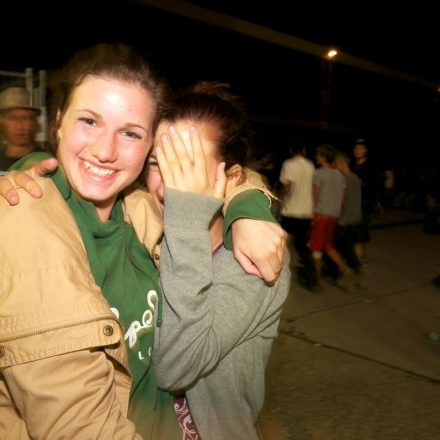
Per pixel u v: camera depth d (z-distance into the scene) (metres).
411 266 8.34
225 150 1.28
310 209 6.79
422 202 15.90
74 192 1.18
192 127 1.21
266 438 3.23
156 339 1.22
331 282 6.88
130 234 1.30
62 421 0.93
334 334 5.01
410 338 4.99
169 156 1.20
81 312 0.96
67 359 0.94
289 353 4.52
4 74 4.61
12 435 1.03
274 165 11.65
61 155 1.17
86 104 1.12
